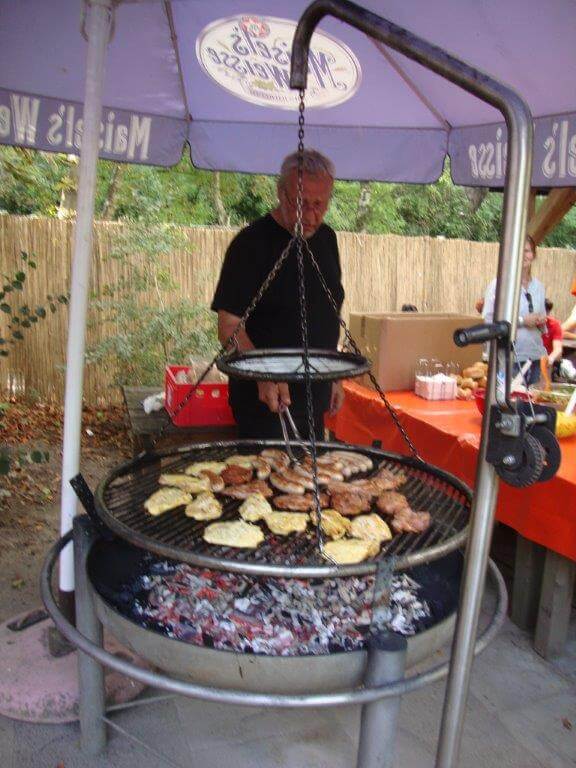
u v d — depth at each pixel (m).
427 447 2.99
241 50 3.02
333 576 1.33
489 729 2.24
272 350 2.19
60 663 2.30
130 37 2.95
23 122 3.13
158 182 10.57
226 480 2.05
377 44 2.92
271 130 3.72
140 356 5.95
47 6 2.61
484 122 3.37
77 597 1.87
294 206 2.46
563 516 2.29
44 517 3.85
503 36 2.55
